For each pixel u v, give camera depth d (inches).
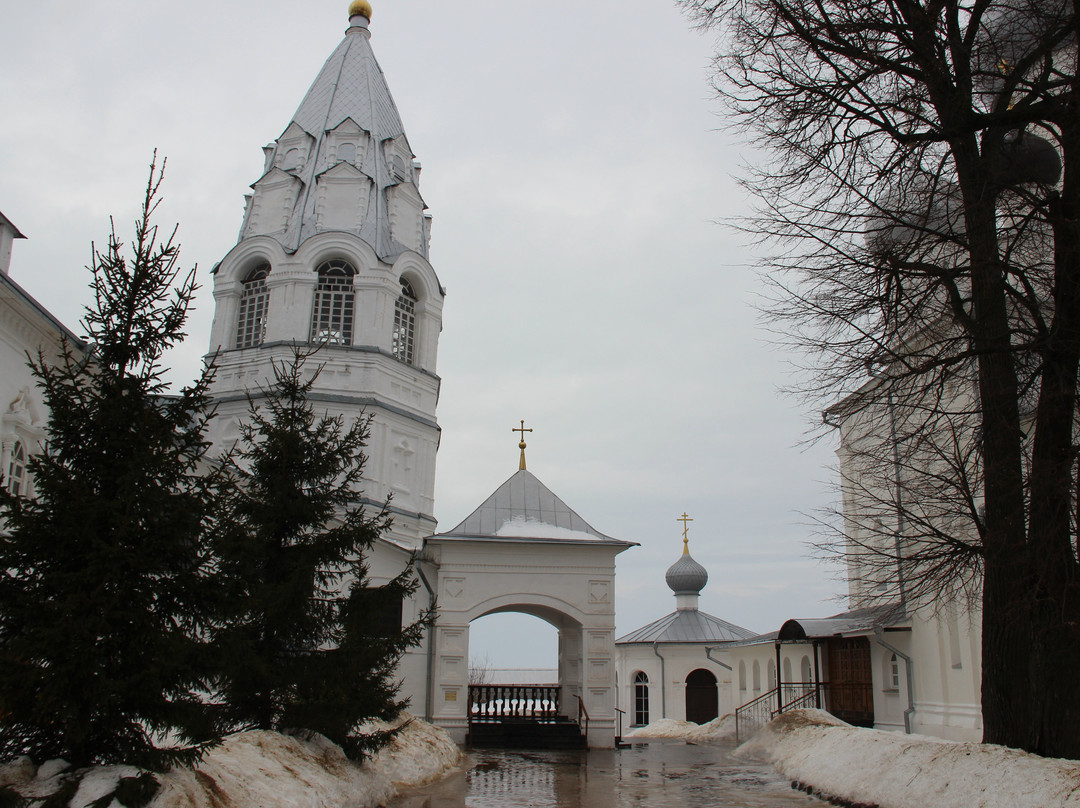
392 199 1486.2
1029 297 561.3
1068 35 558.3
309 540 634.2
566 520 1219.9
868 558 745.6
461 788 733.9
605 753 1069.1
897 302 575.5
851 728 838.5
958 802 525.3
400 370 1395.2
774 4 599.2
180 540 414.0
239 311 1421.0
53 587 385.4
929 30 567.5
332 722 578.9
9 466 681.0
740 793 726.5
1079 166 532.7
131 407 422.3
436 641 1127.0
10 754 384.2
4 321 665.0
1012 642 556.7
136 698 391.2
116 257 439.2
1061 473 512.7
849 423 832.3
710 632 2162.9
